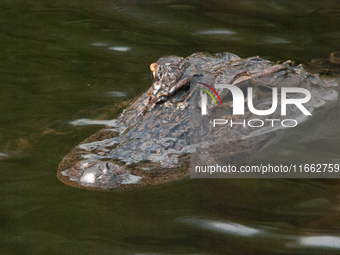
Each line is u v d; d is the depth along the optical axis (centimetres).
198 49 1386
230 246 679
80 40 1448
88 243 680
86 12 1655
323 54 1362
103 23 1569
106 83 1200
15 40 1442
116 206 766
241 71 967
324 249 673
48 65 1295
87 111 1051
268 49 1390
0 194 775
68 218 732
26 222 720
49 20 1587
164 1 1741
